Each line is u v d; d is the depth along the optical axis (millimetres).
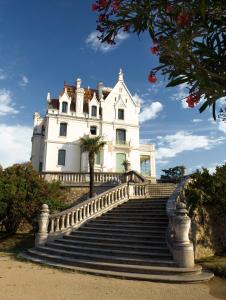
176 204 12102
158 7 3988
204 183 14445
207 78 3447
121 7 4164
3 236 19203
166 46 3725
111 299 7316
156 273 9883
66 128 42812
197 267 10227
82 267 11055
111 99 46594
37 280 9164
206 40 3730
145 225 14516
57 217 15641
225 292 8125
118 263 10977
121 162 44250
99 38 4418
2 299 7043
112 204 18312
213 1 3664
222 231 14555
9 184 19062
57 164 41062
